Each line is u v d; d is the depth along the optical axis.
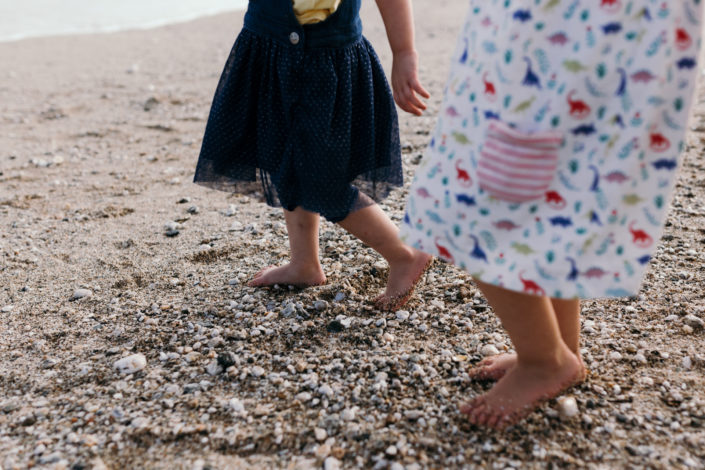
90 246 2.79
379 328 2.08
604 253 1.38
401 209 2.98
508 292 1.52
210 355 1.98
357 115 2.02
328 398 1.77
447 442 1.60
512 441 1.59
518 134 1.37
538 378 1.65
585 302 2.19
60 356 2.02
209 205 3.20
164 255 2.67
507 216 1.42
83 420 1.73
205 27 8.68
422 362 1.91
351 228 2.12
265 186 2.11
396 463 1.53
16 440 1.67
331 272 2.44
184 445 1.62
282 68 1.92
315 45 1.90
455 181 1.49
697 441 1.56
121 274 2.53
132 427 1.69
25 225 3.03
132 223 3.02
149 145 4.17
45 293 2.41
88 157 3.98
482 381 1.81
